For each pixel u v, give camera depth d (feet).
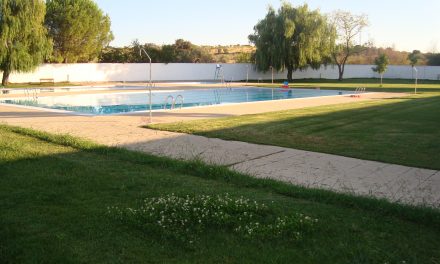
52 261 9.99
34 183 16.66
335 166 21.36
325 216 13.43
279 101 63.05
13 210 13.51
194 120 38.55
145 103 71.15
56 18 114.62
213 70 143.23
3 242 10.99
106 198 14.99
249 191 16.61
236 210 13.37
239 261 10.15
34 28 92.07
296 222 12.24
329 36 137.80
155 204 13.79
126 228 12.09
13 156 21.29
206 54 163.53
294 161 22.44
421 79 151.43
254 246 11.03
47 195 15.12
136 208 13.84
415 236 11.89
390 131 32.94
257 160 22.58
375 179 18.95
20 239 11.21
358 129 33.88
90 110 56.70
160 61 146.82
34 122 35.55
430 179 19.01
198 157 22.21
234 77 144.77
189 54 155.43
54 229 11.96
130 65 131.54
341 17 152.35
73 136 27.66
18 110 44.83
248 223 12.48
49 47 97.04
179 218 12.60
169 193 15.58
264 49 136.98
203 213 13.01
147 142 27.12
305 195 15.87
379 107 53.01
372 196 15.87
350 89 97.19
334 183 18.22
